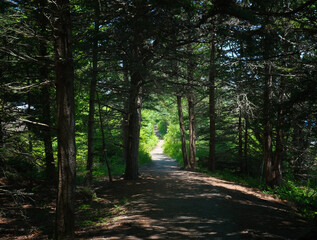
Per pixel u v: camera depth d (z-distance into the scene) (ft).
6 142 24.25
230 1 22.88
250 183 53.42
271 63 37.86
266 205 32.76
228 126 71.26
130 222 21.74
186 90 46.14
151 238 17.67
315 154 55.42
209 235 18.22
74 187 19.30
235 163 75.00
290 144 61.52
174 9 25.73
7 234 21.71
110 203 31.22
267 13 24.94
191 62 38.93
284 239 17.11
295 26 36.27
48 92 34.06
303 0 31.60
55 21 18.31
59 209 18.71
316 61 30.76
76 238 18.98
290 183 54.03
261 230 19.54
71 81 19.40
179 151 107.76
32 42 26.48
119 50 33.65
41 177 38.60
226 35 29.12
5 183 33.06
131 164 46.75
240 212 25.27
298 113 32.12
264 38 29.48
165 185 39.50
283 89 40.27
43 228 23.66
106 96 46.70
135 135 47.06
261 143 65.46
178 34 30.86
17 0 21.16
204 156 82.58
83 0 25.43
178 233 18.71
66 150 18.88
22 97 31.81
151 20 28.55
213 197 31.24
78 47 30.19
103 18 29.12
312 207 33.19
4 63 24.90
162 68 39.42
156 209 25.82
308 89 29.01
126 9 27.45
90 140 37.58
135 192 35.37
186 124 90.48
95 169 60.85
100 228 21.24
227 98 55.52
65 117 18.93
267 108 40.16
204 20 27.12
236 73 42.37
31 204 30.55
